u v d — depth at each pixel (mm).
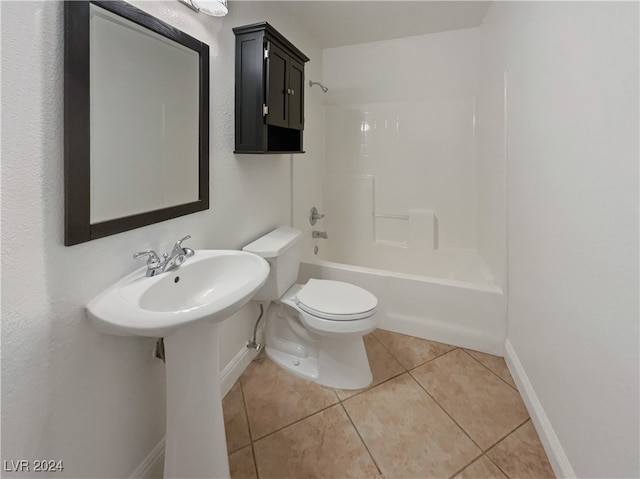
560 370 1173
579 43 1004
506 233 1850
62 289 831
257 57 1520
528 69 1454
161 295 1046
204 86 1333
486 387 1679
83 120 847
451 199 2719
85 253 891
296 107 1879
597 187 913
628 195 779
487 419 1472
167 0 1153
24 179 732
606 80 862
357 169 2975
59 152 807
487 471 1227
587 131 963
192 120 1296
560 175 1148
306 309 1615
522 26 1531
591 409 964
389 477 1213
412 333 2143
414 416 1495
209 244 1469
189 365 1016
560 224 1155
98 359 944
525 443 1343
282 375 1790
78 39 823
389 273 2201
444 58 2600
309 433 1410
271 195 2049
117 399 1018
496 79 2020
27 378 760
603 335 897
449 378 1749
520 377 1617
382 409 1539
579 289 1026
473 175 2631
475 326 1983
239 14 1603
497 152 2006
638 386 753
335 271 2289
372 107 2867
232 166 1616
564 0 1100
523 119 1533
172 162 1213
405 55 2705
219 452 1107
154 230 1151
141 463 1127
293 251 1863
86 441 918
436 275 2738
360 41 2758
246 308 1836
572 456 1085
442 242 2781
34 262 761
